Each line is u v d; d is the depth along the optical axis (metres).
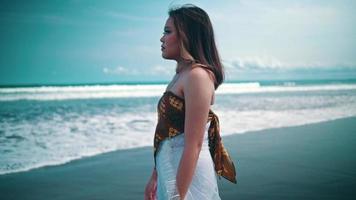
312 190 5.36
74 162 7.40
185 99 1.73
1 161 7.37
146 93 32.28
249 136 10.23
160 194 1.89
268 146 8.85
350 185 5.62
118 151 8.41
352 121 13.30
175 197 1.70
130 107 18.45
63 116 14.51
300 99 23.19
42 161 7.43
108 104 20.48
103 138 9.85
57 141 9.41
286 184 5.68
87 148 8.66
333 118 14.10
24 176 6.37
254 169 6.65
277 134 10.59
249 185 5.63
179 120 1.81
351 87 44.59
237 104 19.42
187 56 1.84
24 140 9.50
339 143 9.26
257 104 19.45
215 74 1.86
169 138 1.85
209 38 1.88
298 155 7.86
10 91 32.72
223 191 5.32
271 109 16.88
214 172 1.92
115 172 6.66
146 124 12.23
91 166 7.09
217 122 1.94
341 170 6.57
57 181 6.07
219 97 25.66
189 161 1.68
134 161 7.52
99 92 33.47
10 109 17.64
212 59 1.87
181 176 1.69
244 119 13.55
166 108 1.84
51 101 23.27
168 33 1.92
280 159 7.46
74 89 35.88
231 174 2.03
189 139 1.69
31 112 16.11
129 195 5.36
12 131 10.83
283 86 49.66
